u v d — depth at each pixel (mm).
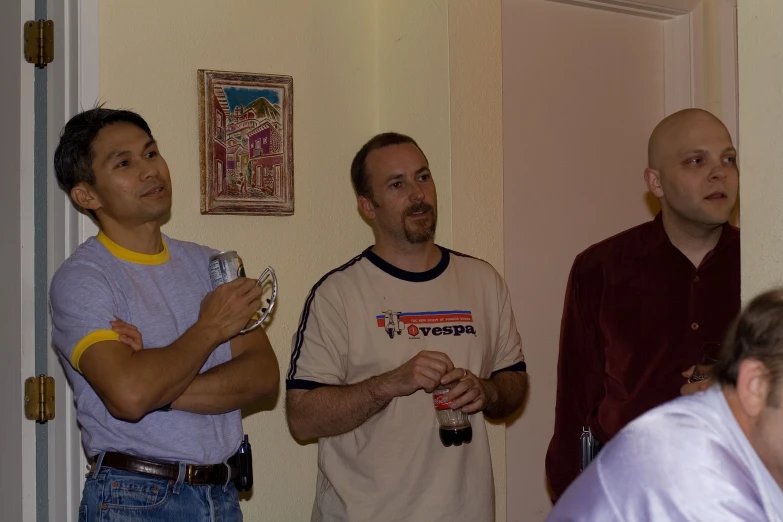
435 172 2717
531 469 3033
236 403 2041
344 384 2260
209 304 2008
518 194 3014
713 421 1128
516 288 3004
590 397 2416
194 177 2570
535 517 3035
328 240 2768
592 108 3193
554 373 3088
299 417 2215
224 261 2113
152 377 1847
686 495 1081
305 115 2752
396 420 2191
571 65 3145
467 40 2707
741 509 1061
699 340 2238
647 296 2314
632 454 1141
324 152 2779
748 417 1115
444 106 2678
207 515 1941
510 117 3002
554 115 3102
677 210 2225
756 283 1733
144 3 2514
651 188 2314
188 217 2559
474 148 2721
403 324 2252
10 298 2488
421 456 2176
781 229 1686
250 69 2662
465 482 2207
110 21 2467
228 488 2049
